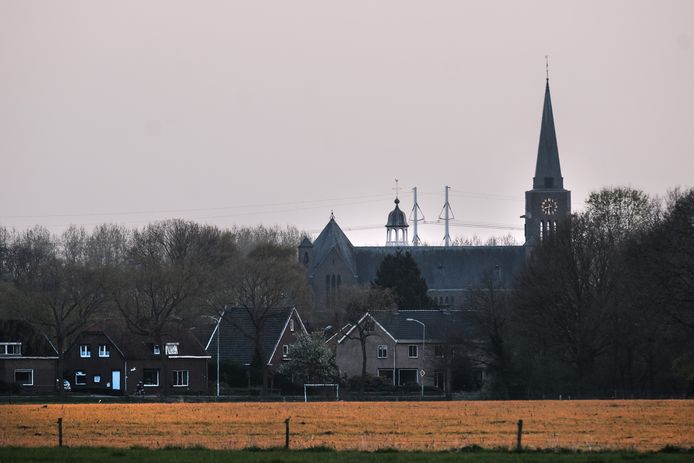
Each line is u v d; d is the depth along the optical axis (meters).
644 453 197.50
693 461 188.88
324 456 192.75
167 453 197.50
